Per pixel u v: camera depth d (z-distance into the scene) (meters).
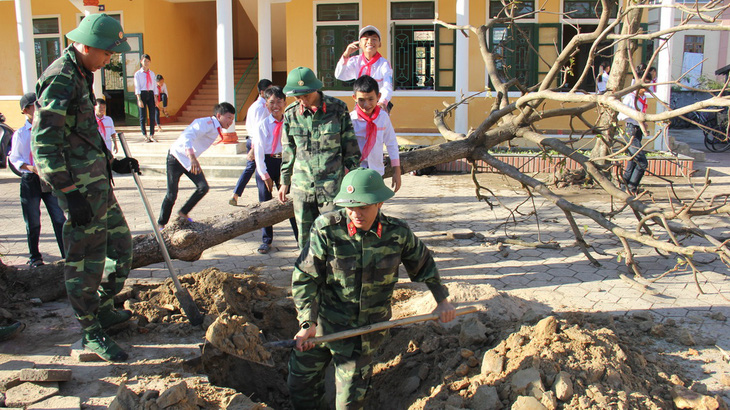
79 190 4.01
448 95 15.02
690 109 4.11
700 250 4.66
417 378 4.21
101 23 3.93
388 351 4.76
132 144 13.59
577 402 3.43
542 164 12.35
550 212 9.06
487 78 15.03
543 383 3.57
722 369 4.18
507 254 6.92
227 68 12.78
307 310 3.32
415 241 3.41
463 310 3.54
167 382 3.88
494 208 9.41
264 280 6.20
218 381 4.43
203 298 5.19
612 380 3.63
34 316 5.04
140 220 8.62
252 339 4.45
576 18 14.76
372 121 5.34
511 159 12.59
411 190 10.98
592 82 15.18
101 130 8.23
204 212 9.09
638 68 9.81
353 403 3.53
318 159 4.86
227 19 12.62
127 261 4.62
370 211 3.13
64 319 5.00
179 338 4.59
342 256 3.27
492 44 14.88
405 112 15.27
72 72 3.88
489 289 5.23
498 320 4.75
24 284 5.47
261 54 13.99
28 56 14.57
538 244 7.16
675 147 14.67
